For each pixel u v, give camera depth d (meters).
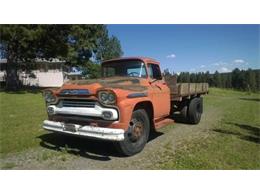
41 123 7.49
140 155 4.76
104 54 50.00
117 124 4.18
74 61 27.98
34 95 18.80
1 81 33.41
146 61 5.73
